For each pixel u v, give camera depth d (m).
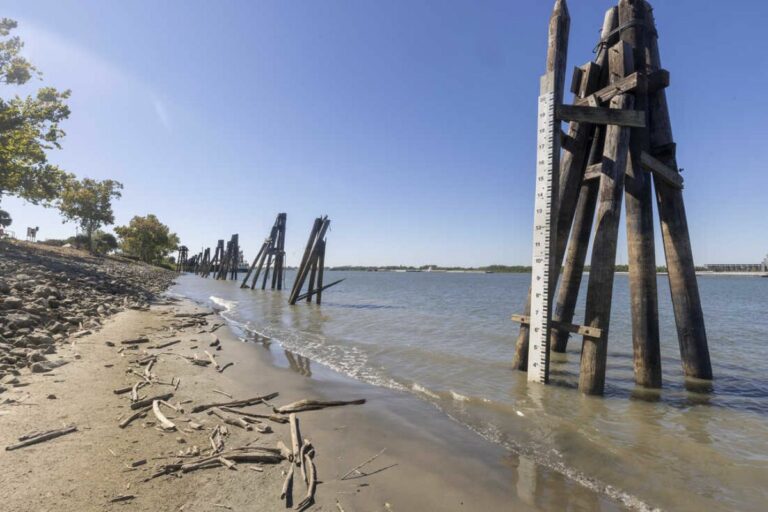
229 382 6.94
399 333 13.33
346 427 5.23
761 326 16.42
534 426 5.41
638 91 6.86
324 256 24.30
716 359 10.00
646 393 6.74
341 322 15.94
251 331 13.03
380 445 4.73
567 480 4.09
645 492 3.90
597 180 8.57
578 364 8.74
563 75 6.86
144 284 27.12
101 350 8.07
